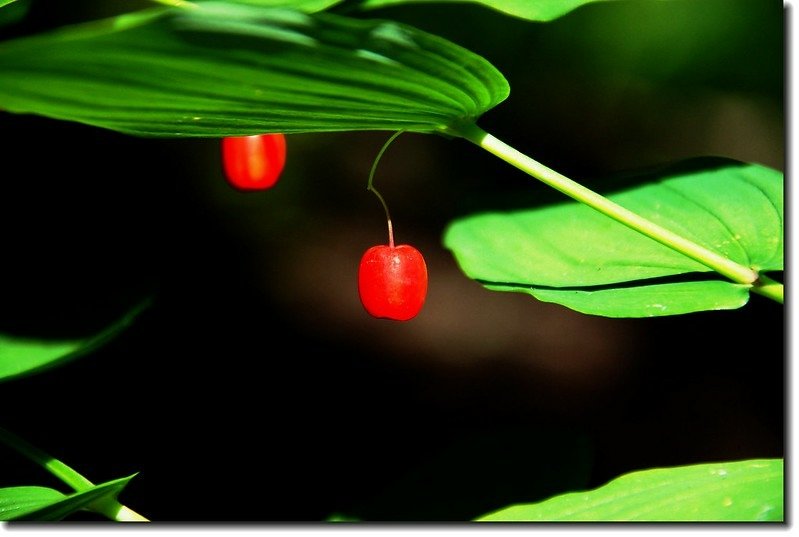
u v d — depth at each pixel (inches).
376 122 16.5
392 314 17.9
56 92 15.8
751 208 18.5
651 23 25.3
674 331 25.3
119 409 25.2
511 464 19.4
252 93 16.0
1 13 19.2
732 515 17.0
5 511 17.4
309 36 15.6
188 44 15.4
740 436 23.6
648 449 23.6
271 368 26.4
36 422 24.4
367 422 25.0
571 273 18.4
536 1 17.5
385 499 19.2
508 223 19.0
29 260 19.4
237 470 24.1
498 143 16.9
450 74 16.1
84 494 16.9
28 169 26.0
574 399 24.7
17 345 18.5
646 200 18.8
